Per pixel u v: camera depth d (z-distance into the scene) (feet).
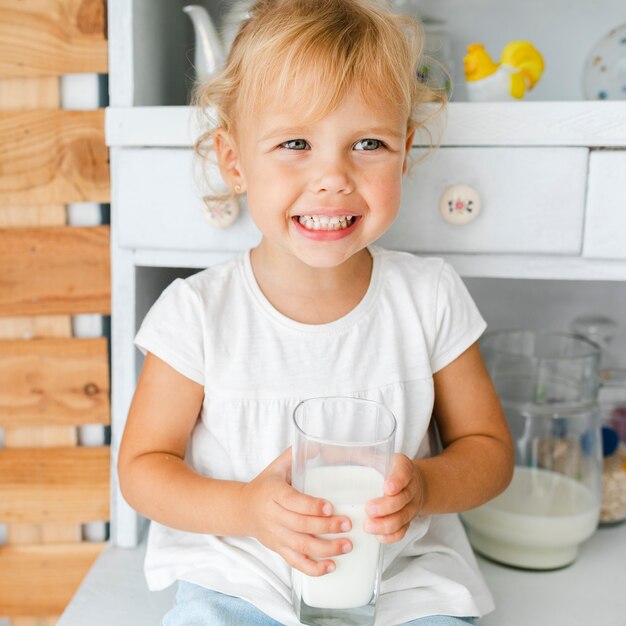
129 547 3.66
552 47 4.27
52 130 3.48
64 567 3.99
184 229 3.30
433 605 2.82
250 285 3.12
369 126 2.71
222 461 3.08
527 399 3.75
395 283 3.20
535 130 3.14
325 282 3.08
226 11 4.04
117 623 3.11
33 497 3.87
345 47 2.67
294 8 2.83
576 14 4.23
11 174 3.52
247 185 2.92
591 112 3.10
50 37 3.42
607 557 3.64
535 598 3.29
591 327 4.50
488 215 3.24
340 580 2.47
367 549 2.45
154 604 3.25
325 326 3.07
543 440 3.61
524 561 3.49
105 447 3.84
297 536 2.44
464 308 3.25
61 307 3.66
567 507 3.48
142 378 3.11
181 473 2.94
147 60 3.43
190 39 4.06
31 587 4.01
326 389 3.04
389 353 3.11
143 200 3.29
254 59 2.76
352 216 2.83
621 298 4.54
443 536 3.21
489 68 3.50
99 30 3.42
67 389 3.76
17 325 3.72
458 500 2.96
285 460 2.74
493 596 3.29
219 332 3.04
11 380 3.75
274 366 3.03
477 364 3.30
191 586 2.94
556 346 4.13
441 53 3.88
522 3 4.23
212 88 3.03
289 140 2.73
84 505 3.88
